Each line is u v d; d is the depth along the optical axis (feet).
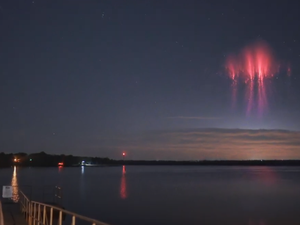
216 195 252.83
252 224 140.15
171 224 137.18
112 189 302.25
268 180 465.88
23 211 84.69
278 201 217.97
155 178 523.70
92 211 168.55
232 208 184.55
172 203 203.41
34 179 441.27
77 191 280.72
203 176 615.57
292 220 150.20
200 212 169.07
